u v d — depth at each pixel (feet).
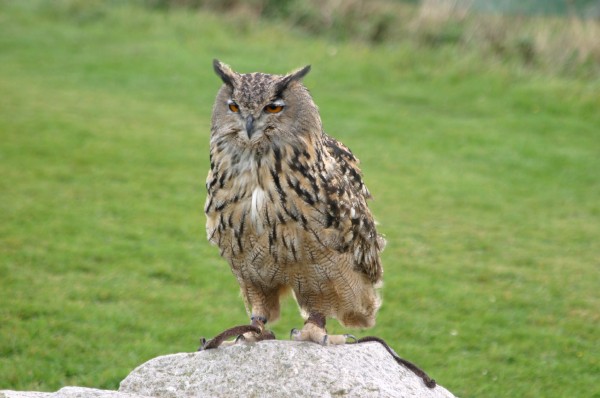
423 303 41.42
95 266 43.19
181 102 74.74
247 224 21.83
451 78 83.61
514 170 62.49
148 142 63.31
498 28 91.71
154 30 96.78
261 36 95.50
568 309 41.63
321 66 86.12
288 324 39.34
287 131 21.48
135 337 36.47
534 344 37.96
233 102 21.54
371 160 62.75
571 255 48.21
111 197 52.60
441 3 96.07
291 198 21.58
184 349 35.73
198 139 65.05
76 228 47.52
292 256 22.20
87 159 58.54
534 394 33.78
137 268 43.42
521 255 47.88
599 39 87.15
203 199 53.47
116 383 32.68
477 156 65.05
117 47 90.68
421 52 89.30
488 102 78.54
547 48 86.99
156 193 53.93
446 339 38.06
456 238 49.80
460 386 34.04
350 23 97.76
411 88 81.66
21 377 32.68
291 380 21.44
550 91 79.92
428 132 70.18
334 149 23.77
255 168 21.54
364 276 24.16
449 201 55.62
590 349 37.78
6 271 41.63
